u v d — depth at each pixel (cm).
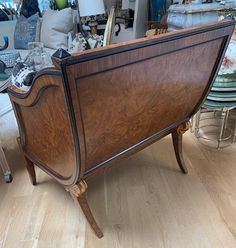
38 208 143
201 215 134
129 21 347
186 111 139
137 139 120
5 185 161
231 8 195
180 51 98
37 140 121
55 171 121
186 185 154
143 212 138
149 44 83
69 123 85
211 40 106
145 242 122
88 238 125
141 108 104
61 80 71
